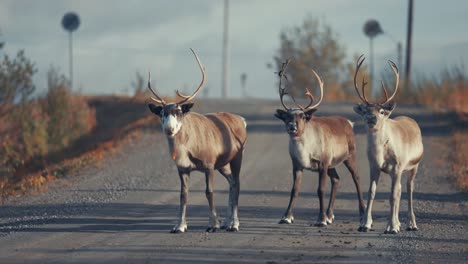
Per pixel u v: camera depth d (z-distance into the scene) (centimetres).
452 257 3192
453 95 10300
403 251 3312
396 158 3734
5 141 7175
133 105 10394
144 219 4219
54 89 8575
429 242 3519
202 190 5212
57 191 5331
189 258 3192
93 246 3488
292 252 3291
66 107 8556
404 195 4881
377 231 3797
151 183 5534
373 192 3788
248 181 5569
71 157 7388
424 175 5612
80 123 8856
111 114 10206
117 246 3472
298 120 3931
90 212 4456
